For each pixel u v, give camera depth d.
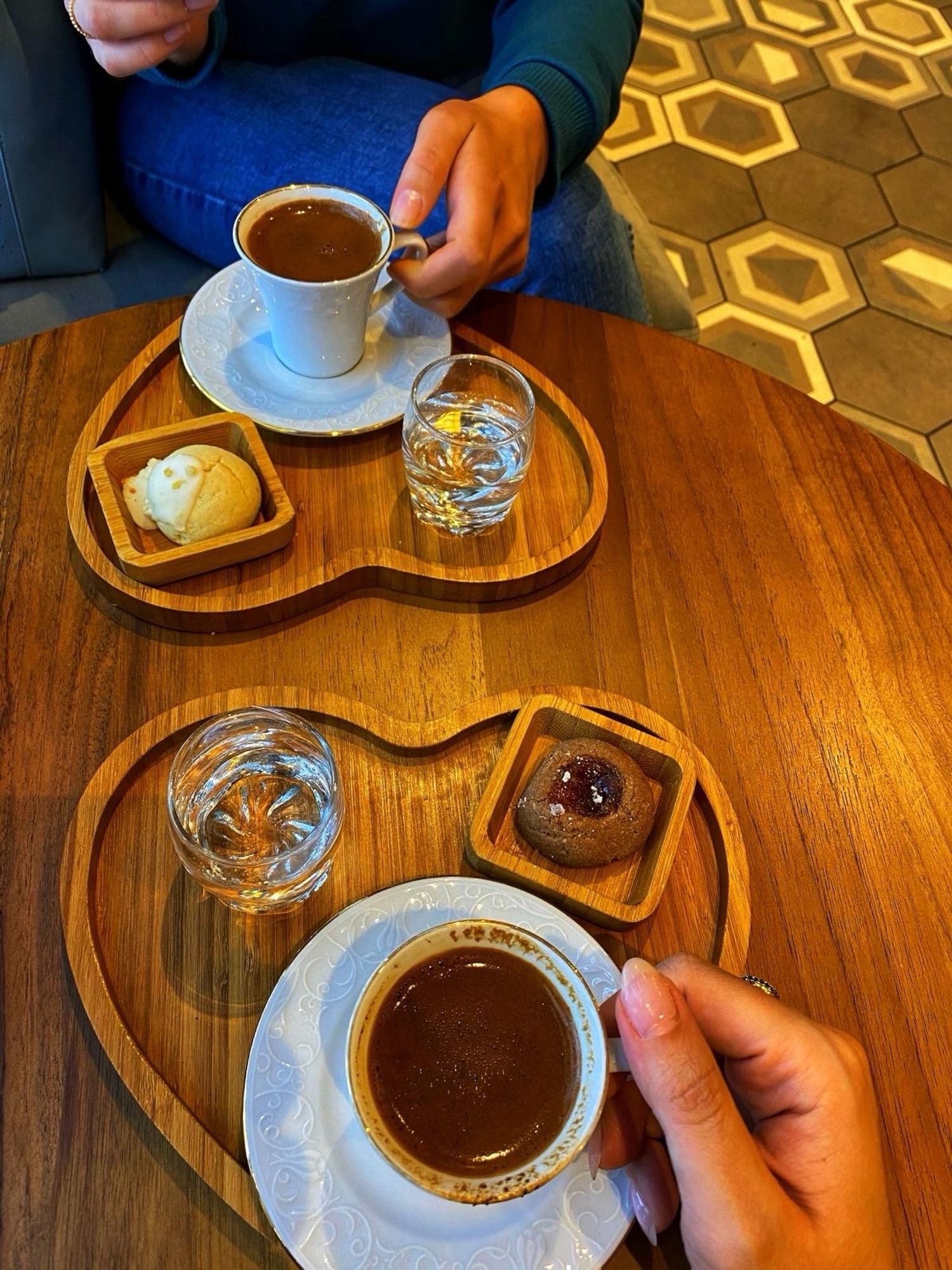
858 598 0.92
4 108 1.11
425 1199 0.60
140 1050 0.65
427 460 0.88
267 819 0.76
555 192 1.19
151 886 0.72
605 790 0.75
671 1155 0.57
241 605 0.83
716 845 0.78
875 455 1.02
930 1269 0.63
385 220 0.92
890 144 2.57
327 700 0.80
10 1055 0.65
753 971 0.73
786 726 0.85
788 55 2.73
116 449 0.86
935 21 2.88
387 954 0.68
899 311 2.26
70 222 1.23
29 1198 0.60
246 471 0.86
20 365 0.98
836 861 0.78
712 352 1.07
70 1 1.07
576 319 1.08
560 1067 0.61
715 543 0.95
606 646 0.88
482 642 0.87
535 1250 0.59
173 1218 0.61
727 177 2.45
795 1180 0.59
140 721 0.80
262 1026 0.65
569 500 0.95
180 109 1.28
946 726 0.86
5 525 0.88
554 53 1.16
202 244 1.33
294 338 0.92
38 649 0.82
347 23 1.39
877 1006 0.72
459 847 0.77
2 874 0.71
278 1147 0.61
